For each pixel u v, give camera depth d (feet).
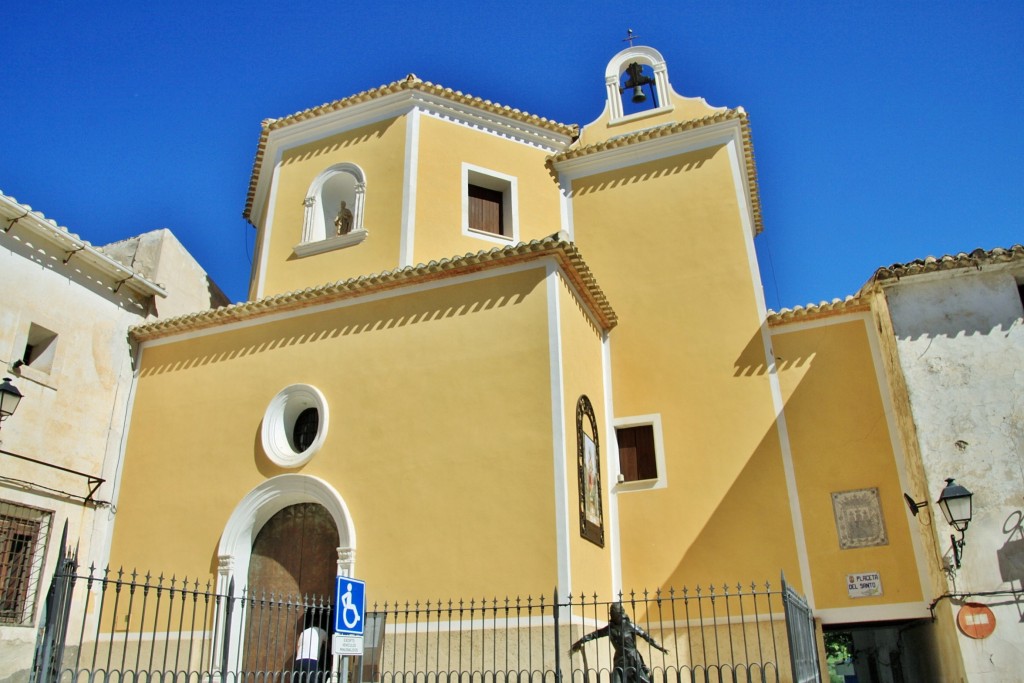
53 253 43.27
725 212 47.37
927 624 37.06
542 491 34.58
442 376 38.52
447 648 33.37
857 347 41.73
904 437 38.06
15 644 37.27
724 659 37.58
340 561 36.63
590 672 32.71
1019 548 32.27
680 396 43.75
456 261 39.55
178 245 53.72
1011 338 35.53
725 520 40.47
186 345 46.26
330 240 47.73
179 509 41.68
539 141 52.85
